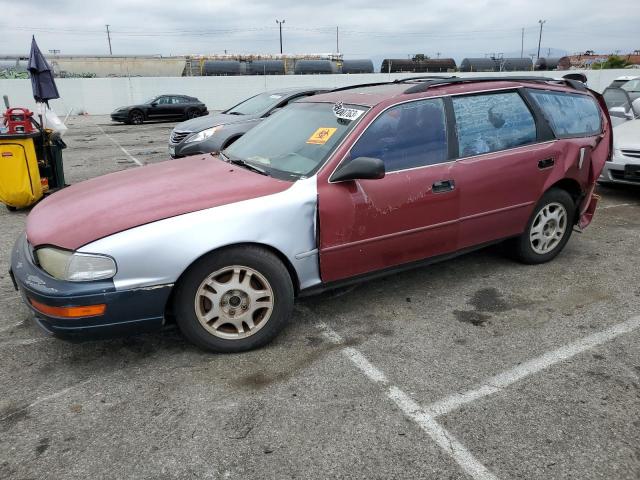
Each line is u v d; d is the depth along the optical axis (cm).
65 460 237
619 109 928
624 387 285
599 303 388
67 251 283
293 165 349
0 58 4328
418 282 431
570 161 439
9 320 372
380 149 350
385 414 264
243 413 267
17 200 687
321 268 336
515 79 429
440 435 249
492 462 232
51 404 277
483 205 395
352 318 370
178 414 267
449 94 386
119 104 3125
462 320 365
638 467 228
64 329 281
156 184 345
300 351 326
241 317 317
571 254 493
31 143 692
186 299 302
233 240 299
